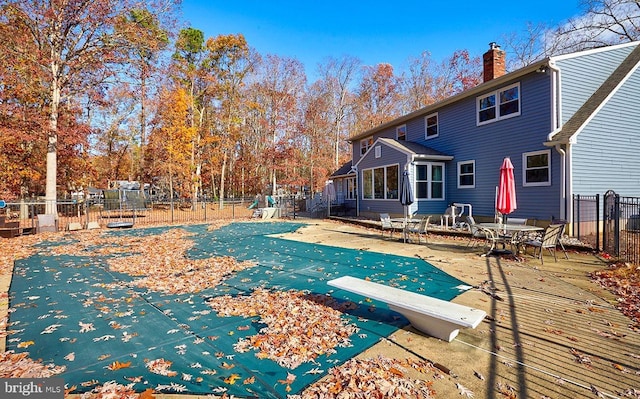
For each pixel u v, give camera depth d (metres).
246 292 5.25
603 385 2.63
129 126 30.08
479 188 13.27
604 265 6.68
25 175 18.00
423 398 2.46
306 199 26.48
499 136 12.32
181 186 25.53
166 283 5.83
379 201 16.88
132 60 16.47
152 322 4.01
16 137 14.82
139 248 9.65
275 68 32.12
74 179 22.09
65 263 7.61
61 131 15.63
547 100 10.59
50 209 15.23
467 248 9.05
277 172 33.84
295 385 2.63
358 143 22.50
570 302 4.57
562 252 8.09
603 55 11.42
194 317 4.17
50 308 4.55
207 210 24.72
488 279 5.80
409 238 10.78
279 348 3.28
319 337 3.53
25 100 17.19
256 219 19.25
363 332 3.66
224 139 30.31
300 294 5.07
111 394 2.49
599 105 10.21
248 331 3.72
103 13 14.81
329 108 37.66
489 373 2.81
